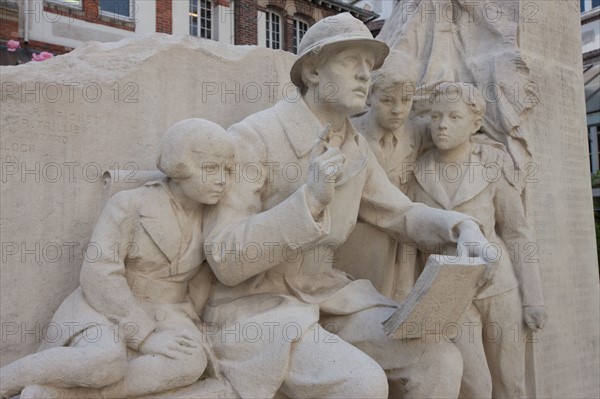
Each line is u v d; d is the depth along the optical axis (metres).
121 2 8.28
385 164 3.12
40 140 2.58
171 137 2.28
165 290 2.44
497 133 3.33
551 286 3.48
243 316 2.38
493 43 3.51
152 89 2.88
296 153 2.51
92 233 2.49
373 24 8.22
